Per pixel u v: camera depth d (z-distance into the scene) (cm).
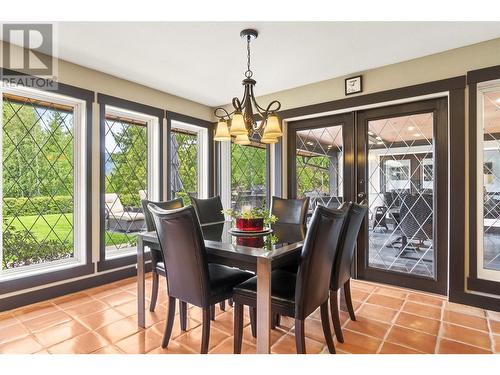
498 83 258
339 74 329
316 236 159
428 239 299
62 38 246
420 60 287
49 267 288
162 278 335
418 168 305
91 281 309
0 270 260
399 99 298
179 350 190
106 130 340
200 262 173
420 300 276
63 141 303
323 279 179
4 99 265
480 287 259
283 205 298
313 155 378
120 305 263
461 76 265
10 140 268
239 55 279
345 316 243
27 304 262
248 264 174
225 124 243
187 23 224
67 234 306
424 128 301
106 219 339
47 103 292
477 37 248
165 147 389
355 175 341
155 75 330
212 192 458
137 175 373
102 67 307
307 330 221
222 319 239
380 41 254
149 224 255
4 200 264
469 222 263
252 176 437
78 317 238
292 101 376
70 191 308
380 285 319
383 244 325
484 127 266
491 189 263
